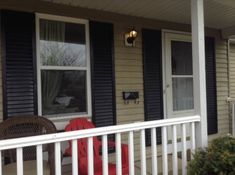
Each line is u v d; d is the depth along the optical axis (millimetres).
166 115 5562
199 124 3693
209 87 6305
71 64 4492
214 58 6434
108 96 4824
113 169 3424
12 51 3971
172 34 5691
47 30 4301
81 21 4582
